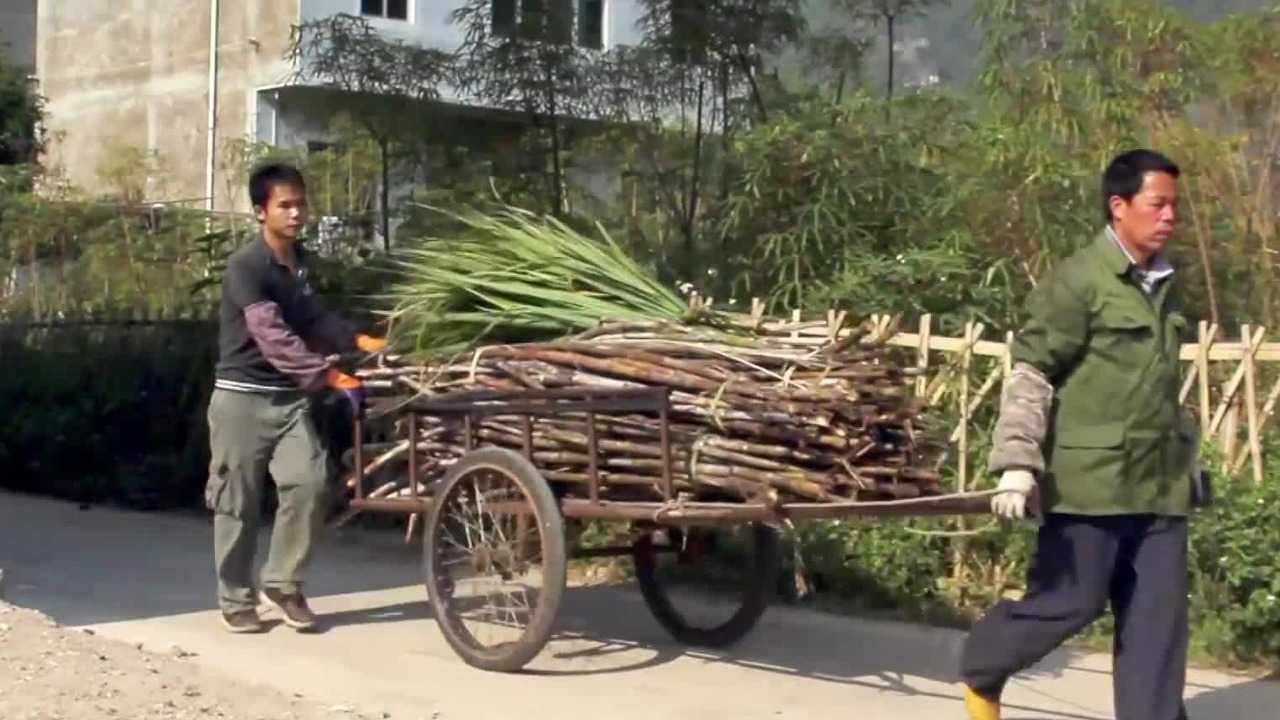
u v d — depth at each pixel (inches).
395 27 880.3
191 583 344.2
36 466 515.8
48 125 1099.9
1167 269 200.7
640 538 285.7
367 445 285.7
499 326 273.1
